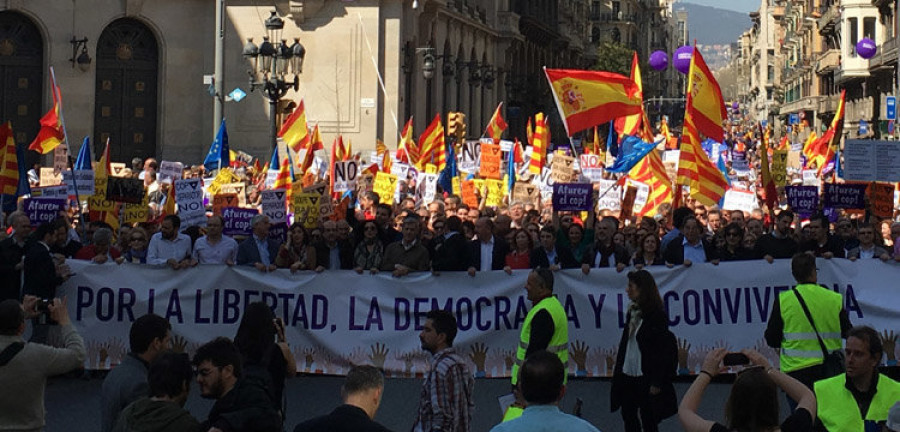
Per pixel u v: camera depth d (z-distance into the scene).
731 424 6.71
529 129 43.16
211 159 31.31
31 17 48.28
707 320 16.25
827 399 8.80
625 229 19.97
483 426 13.86
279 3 50.25
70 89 48.84
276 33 50.59
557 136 94.88
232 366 8.26
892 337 16.25
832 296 11.84
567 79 21.09
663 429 13.84
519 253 17.36
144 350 8.83
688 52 37.72
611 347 16.19
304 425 7.77
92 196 20.94
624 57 107.69
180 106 50.44
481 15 71.62
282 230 19.91
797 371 11.77
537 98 88.88
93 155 49.50
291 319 16.36
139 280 16.27
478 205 28.64
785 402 14.76
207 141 50.59
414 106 56.66
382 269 17.12
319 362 16.34
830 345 11.77
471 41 69.31
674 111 186.62
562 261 17.27
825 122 100.19
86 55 48.59
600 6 160.25
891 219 22.03
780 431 7.13
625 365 12.30
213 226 17.44
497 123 37.94
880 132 76.44
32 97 48.75
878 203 22.03
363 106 50.75
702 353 16.23
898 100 60.16
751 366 7.17
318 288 16.38
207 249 17.44
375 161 35.09
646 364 12.02
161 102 50.19
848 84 89.81
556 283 16.27
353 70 50.75
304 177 27.02
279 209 19.97
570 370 16.25
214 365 8.20
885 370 16.84
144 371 8.80
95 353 16.19
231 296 16.36
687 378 16.75
